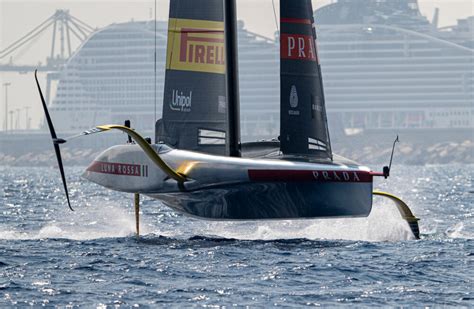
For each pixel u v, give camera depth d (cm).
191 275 5894
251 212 7244
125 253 6781
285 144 7219
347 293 5359
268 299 5194
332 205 7112
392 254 6719
